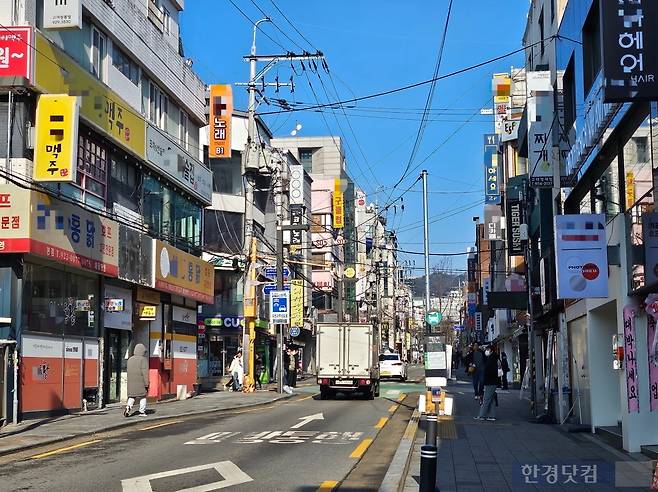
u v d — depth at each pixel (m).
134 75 25.33
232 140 42.97
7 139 18.22
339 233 66.81
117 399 24.39
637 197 12.76
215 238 41.88
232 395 30.56
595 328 16.11
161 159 26.75
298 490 9.69
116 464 11.81
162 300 27.56
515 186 35.72
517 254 35.59
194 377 30.67
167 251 26.80
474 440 14.84
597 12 15.23
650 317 12.71
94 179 21.91
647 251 11.76
